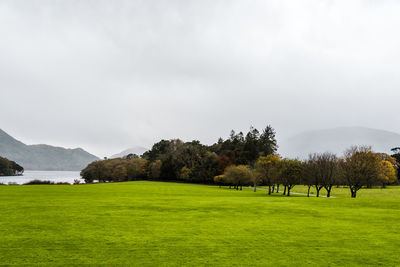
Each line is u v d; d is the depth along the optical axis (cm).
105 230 1814
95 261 1230
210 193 6625
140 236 1662
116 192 5831
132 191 6331
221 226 1975
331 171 6662
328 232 1811
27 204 3203
